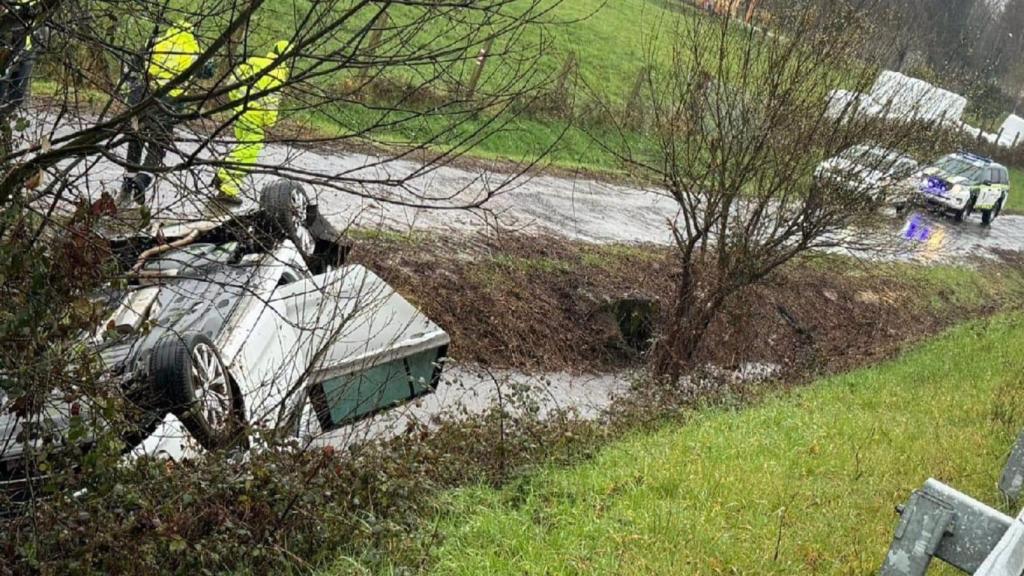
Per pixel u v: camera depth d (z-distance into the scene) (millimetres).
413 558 5941
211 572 5695
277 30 5645
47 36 5051
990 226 38656
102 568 5602
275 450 6762
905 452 8891
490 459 8141
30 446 5531
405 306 8672
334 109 6027
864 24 12141
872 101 12445
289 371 7789
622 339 14953
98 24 5039
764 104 12148
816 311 19828
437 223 15852
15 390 5199
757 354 16625
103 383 5633
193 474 6098
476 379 12406
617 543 6020
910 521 4207
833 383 13375
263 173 5098
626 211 22000
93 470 5492
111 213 5340
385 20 5176
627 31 39312
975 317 24859
